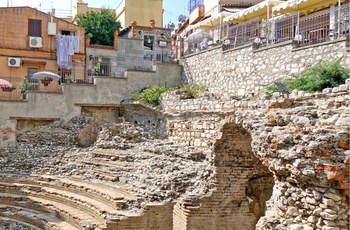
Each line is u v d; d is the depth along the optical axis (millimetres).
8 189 19875
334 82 14828
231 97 18672
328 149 7227
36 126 24797
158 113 23016
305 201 7418
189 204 13578
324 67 15352
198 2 42125
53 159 21844
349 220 6816
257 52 20406
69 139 24016
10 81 28172
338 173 6848
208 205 13688
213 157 13922
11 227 17578
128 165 18516
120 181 17562
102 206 15891
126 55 32250
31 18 29500
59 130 24625
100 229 14453
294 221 7660
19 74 29062
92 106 25797
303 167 7336
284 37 21000
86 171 19672
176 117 20969
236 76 21844
